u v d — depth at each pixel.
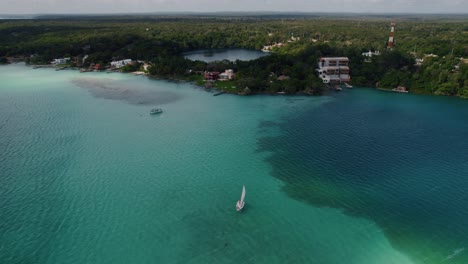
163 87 168.00
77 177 76.69
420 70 170.12
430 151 91.50
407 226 61.00
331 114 124.00
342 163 84.44
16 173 77.81
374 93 157.25
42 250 54.66
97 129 107.00
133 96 149.38
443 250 55.44
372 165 83.31
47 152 89.25
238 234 58.91
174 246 55.88
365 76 173.75
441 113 126.12
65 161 84.38
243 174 79.19
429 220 62.62
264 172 80.06
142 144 95.81
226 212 64.88
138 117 119.75
